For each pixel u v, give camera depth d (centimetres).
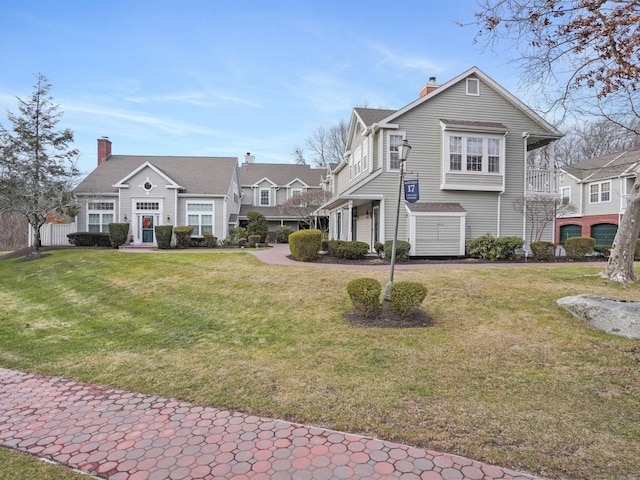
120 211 2211
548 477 269
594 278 912
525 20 570
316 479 271
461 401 393
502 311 698
